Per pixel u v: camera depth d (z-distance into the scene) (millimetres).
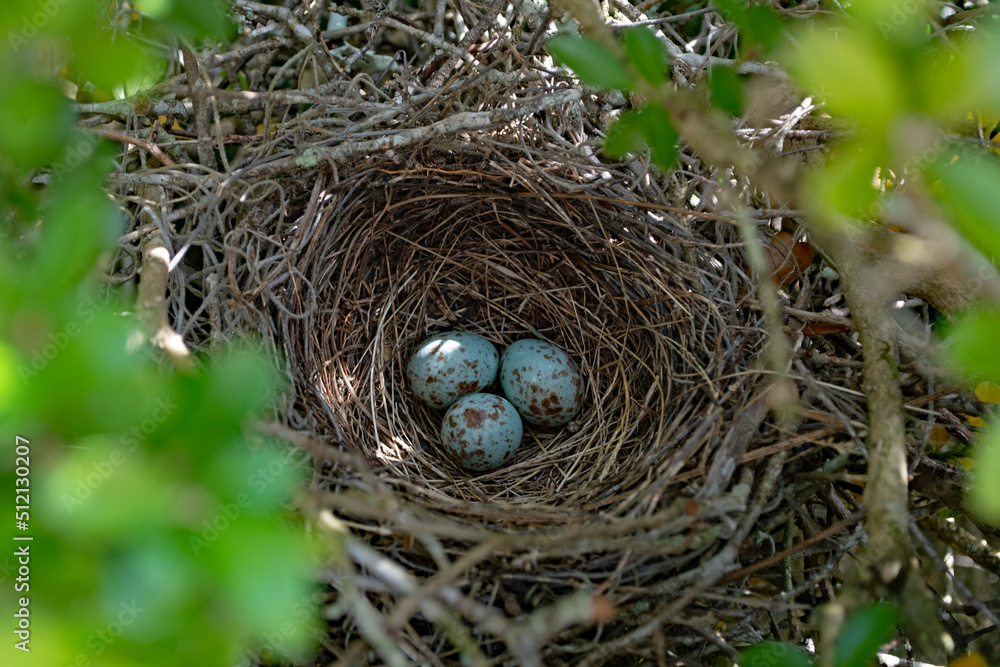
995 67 178
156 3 270
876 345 375
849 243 381
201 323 403
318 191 405
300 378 403
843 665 310
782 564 389
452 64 410
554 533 363
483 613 307
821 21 384
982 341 200
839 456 382
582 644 364
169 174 397
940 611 384
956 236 262
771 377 390
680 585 367
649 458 398
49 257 222
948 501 378
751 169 302
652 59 295
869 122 189
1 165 311
